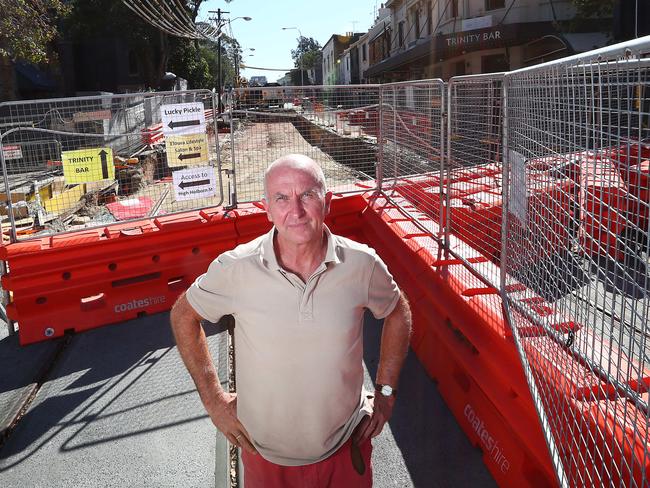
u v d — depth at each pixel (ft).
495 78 10.57
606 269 5.51
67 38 113.19
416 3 104.88
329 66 264.52
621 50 4.87
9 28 61.77
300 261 6.48
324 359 6.50
